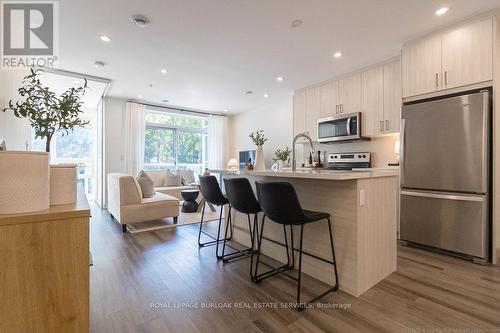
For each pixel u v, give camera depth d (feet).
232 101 19.93
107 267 8.03
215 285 6.91
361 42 10.15
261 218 9.38
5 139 7.49
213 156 23.77
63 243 3.36
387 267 7.37
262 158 9.86
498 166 8.39
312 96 15.49
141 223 13.56
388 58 11.67
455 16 8.39
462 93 8.89
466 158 8.46
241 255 9.09
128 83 15.21
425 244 9.48
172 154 22.71
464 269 7.83
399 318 5.41
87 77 13.82
